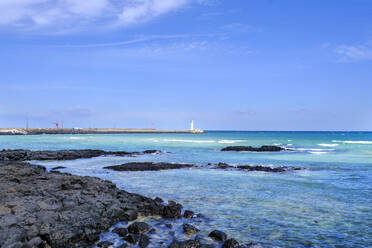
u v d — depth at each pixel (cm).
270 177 2283
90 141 7856
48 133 14238
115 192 1480
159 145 6362
